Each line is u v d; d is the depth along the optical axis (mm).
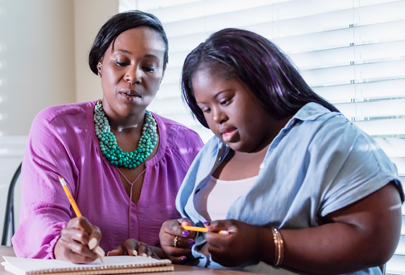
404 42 1561
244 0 1883
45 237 996
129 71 1277
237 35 1038
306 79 1729
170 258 1080
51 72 2141
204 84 1024
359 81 1705
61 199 1182
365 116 1663
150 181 1377
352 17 1646
